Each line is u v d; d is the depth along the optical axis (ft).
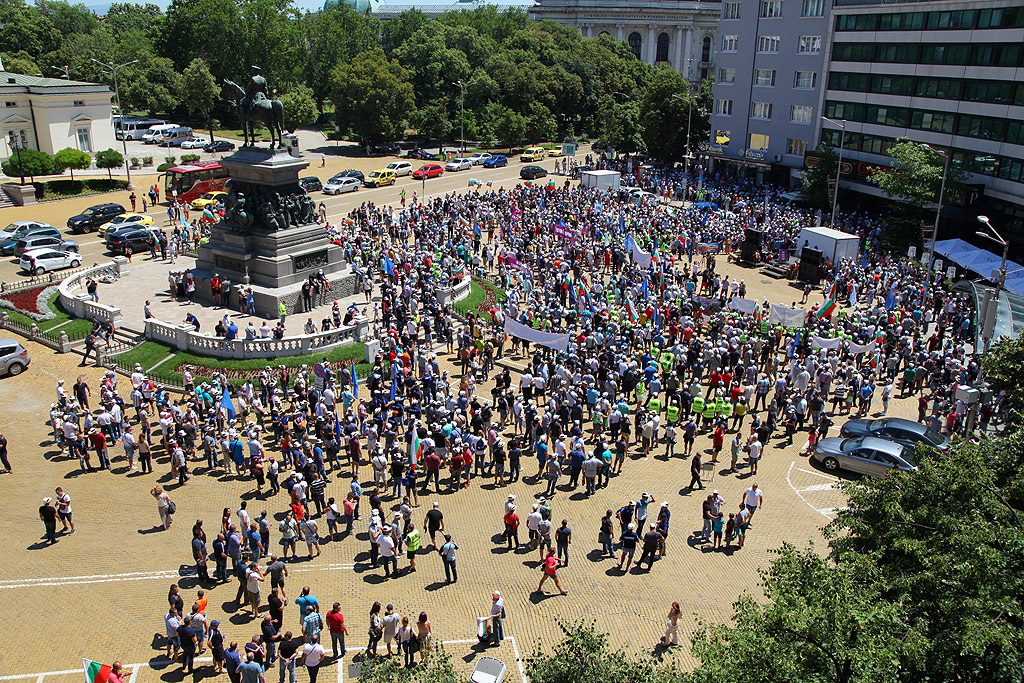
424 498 112.27
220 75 474.90
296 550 100.17
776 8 332.19
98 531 101.91
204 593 90.38
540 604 89.76
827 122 316.19
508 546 100.63
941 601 58.18
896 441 120.26
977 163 244.42
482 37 549.54
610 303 186.60
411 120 442.09
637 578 95.09
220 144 378.53
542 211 270.87
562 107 525.34
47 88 322.55
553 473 112.27
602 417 128.47
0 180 299.79
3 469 116.67
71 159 302.45
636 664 62.08
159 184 317.22
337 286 190.19
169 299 186.60
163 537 101.09
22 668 77.71
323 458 118.21
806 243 230.27
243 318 174.29
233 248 185.88
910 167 243.60
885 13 281.95
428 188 348.38
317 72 524.11
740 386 144.15
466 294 199.00
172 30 481.87
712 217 280.10
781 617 56.49
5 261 216.54
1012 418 101.04
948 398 140.36
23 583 90.89
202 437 124.67
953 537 60.39
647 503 100.83
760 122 347.77
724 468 123.13
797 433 136.56
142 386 133.69
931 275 221.05
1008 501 67.77
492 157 417.28
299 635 83.61
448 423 119.65
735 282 204.13
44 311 177.37
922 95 270.05
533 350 166.30
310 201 189.37
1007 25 235.20
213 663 78.95
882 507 70.74
